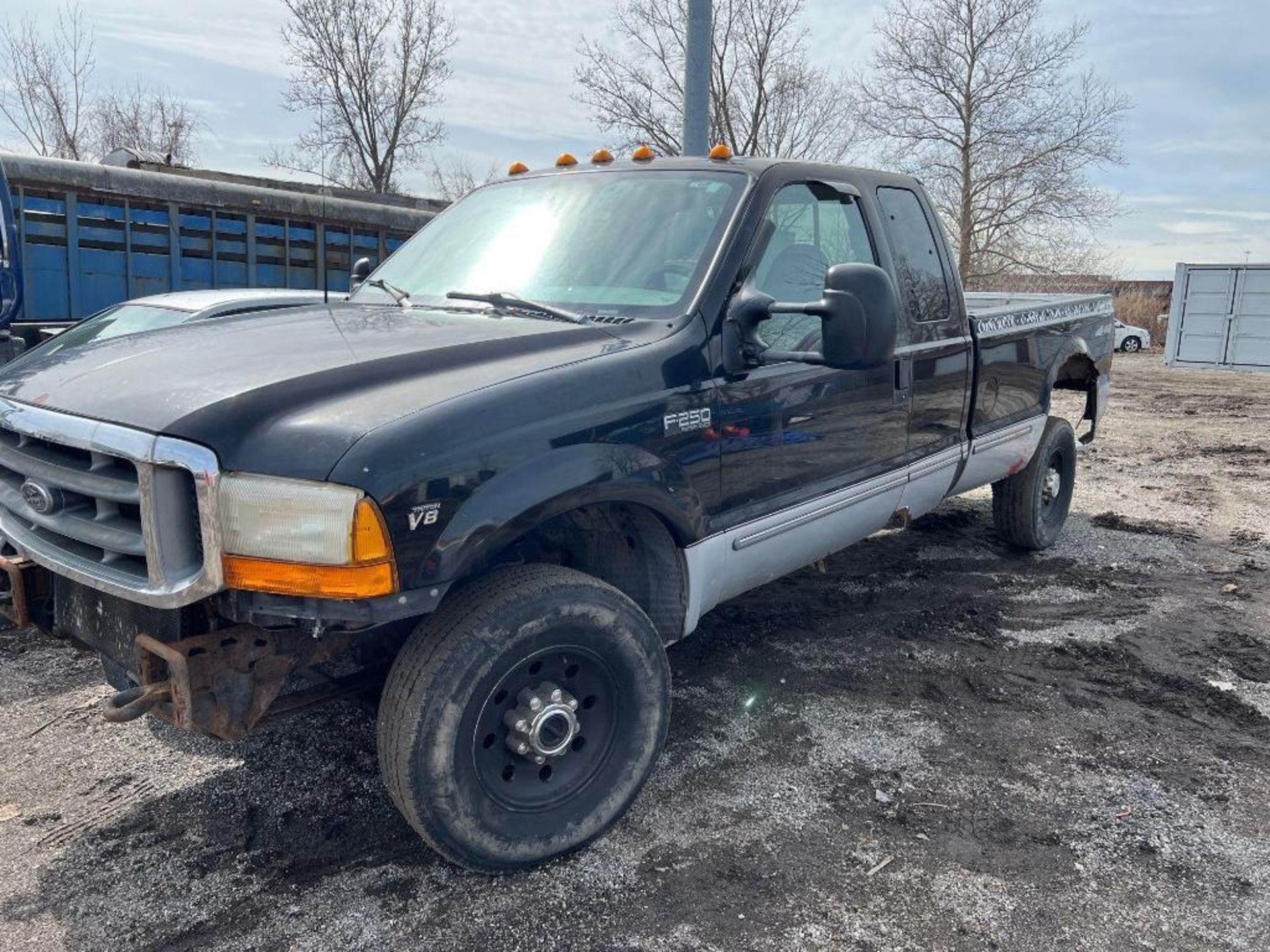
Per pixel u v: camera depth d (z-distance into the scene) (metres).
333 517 2.35
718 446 3.28
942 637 4.89
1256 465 10.15
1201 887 2.88
